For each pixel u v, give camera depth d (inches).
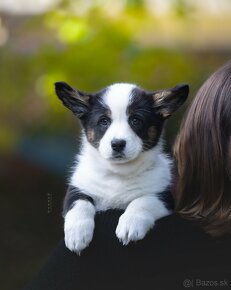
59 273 137.6
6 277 393.4
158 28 405.1
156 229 135.0
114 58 366.0
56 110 412.5
